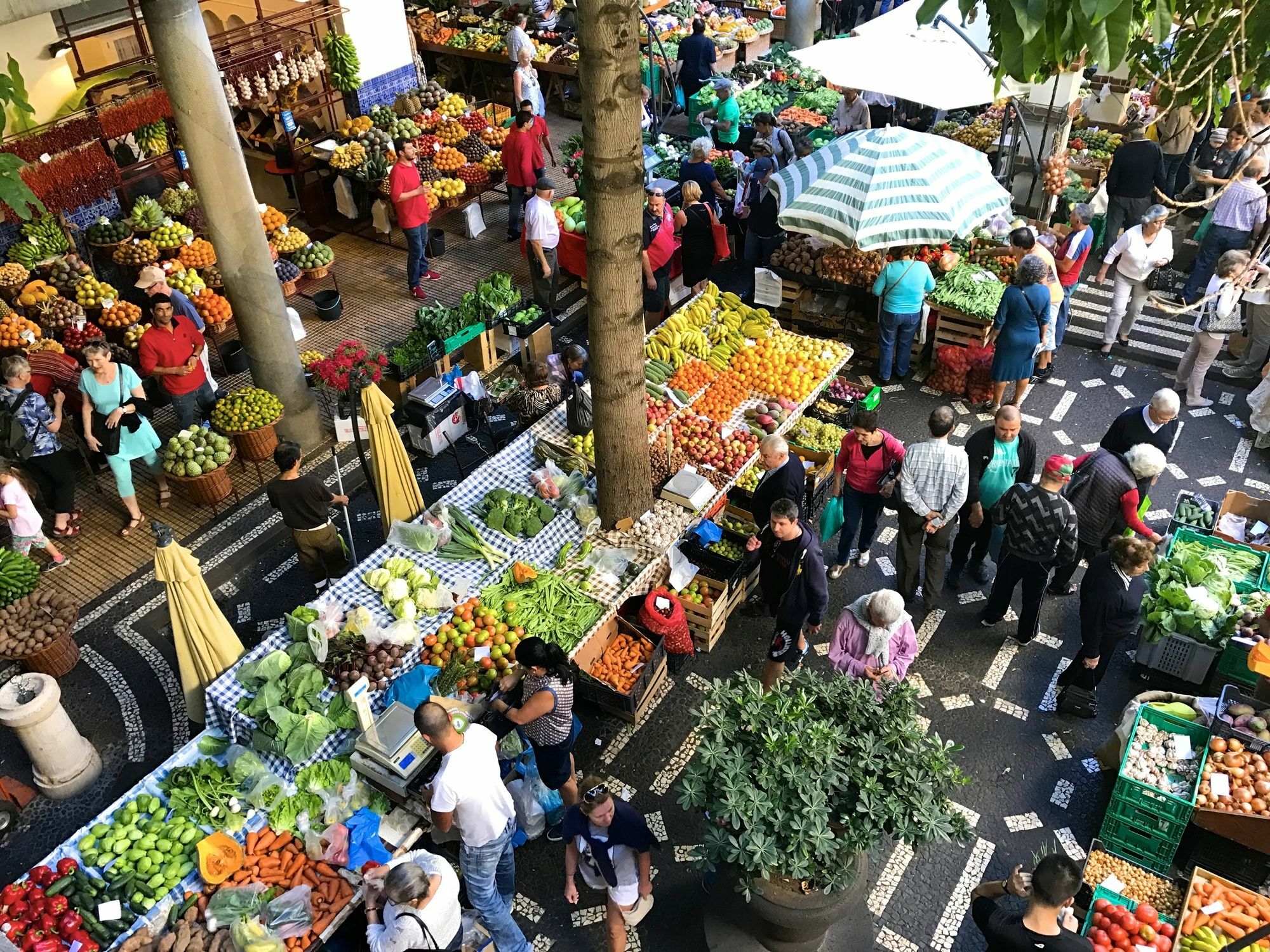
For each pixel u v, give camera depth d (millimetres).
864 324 12617
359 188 15141
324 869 6457
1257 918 6078
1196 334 11156
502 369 12180
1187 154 14250
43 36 12219
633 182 6941
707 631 8594
